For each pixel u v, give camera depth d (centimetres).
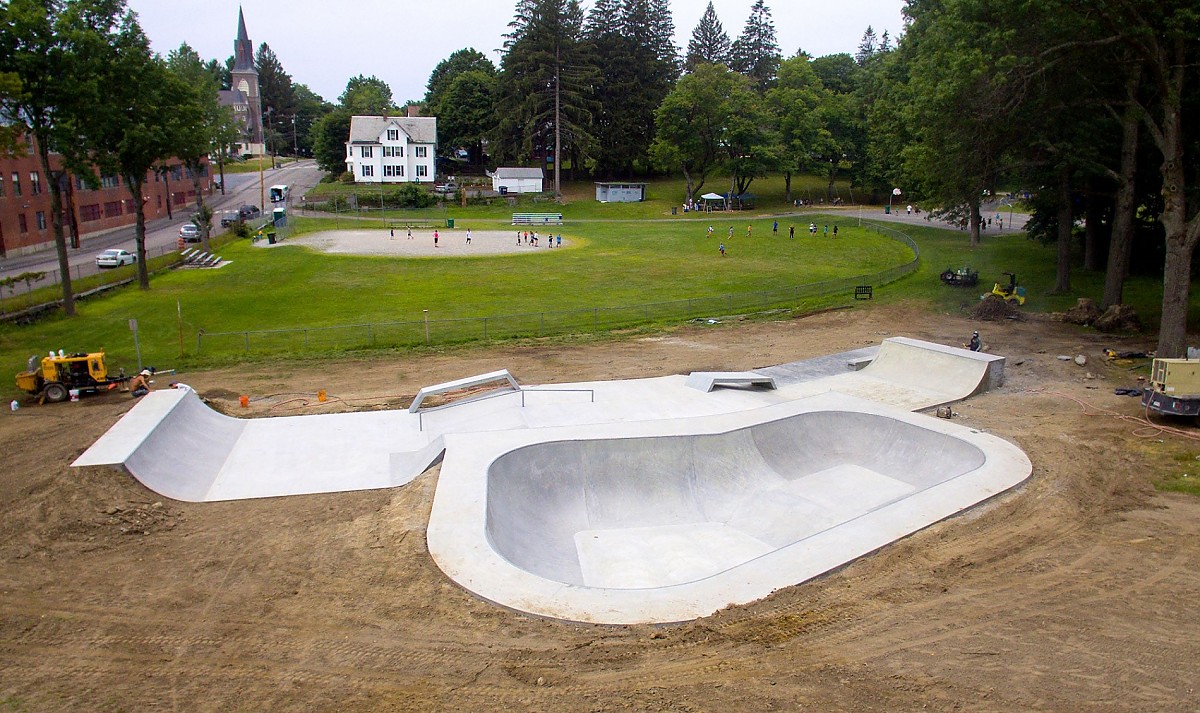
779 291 4494
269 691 1017
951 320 3859
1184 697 981
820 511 1838
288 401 2598
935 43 3803
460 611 1222
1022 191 4850
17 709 980
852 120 10319
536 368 3025
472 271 5197
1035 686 1003
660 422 2122
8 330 3478
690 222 8662
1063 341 3319
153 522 1588
